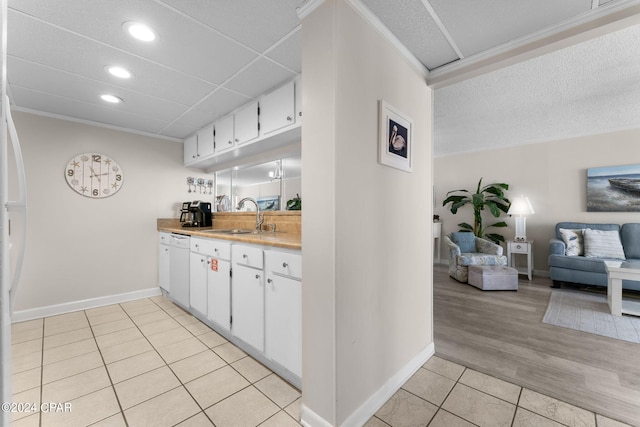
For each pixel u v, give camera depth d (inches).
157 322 98.7
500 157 182.5
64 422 51.9
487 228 189.9
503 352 76.3
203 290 93.3
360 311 51.5
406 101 64.7
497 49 62.2
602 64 84.7
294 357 59.7
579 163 156.5
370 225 53.8
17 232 99.6
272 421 52.5
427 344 74.2
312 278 49.9
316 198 48.8
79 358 74.4
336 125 45.7
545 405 55.5
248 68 75.3
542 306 113.2
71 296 109.4
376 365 55.7
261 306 68.4
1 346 29.0
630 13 48.5
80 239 111.6
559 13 52.1
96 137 115.3
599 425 50.3
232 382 64.2
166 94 90.3
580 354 74.6
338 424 46.8
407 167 64.5
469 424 51.0
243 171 130.4
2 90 29.4
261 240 67.8
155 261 131.3
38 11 54.1
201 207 137.7
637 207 140.6
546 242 166.7
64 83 82.7
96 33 60.9
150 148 130.3
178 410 55.2
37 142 102.6
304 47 50.6
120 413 54.4
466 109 119.7
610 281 107.3
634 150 141.8
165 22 57.7
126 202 123.0
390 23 55.1
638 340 82.3
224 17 56.4
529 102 112.5
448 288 142.2
